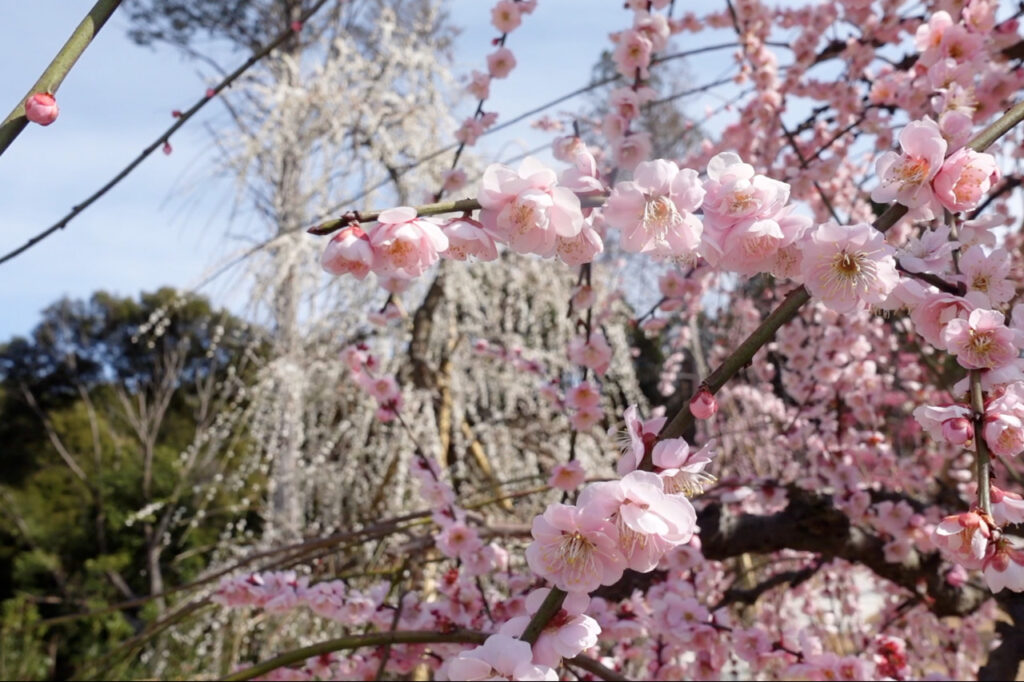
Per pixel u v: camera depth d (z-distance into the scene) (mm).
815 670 1772
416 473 2172
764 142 2883
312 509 4379
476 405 4809
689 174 910
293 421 4352
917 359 3535
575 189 973
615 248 4633
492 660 821
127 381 13641
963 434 871
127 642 2723
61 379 14086
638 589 2197
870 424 2936
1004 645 2010
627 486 791
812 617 3498
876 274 918
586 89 2604
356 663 1989
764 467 4594
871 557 2287
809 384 2834
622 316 4484
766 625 3338
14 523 9227
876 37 2625
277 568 2793
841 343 2650
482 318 4504
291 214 4527
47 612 7980
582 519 809
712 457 936
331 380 4492
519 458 4406
